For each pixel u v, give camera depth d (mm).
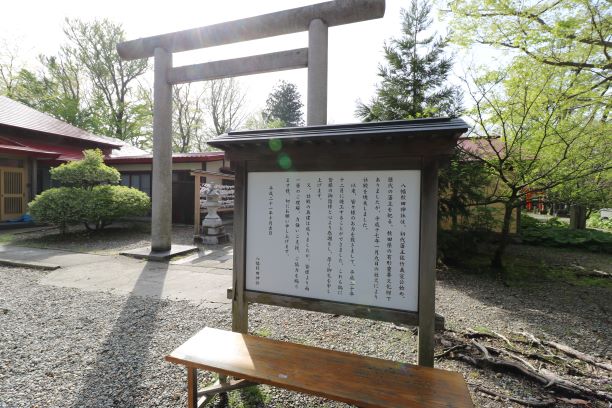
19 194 11648
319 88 5129
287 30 5461
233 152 2355
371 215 2096
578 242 8539
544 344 3195
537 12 5672
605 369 2748
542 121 5266
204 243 8781
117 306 4082
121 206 9578
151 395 2297
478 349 3023
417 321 1999
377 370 1836
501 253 6273
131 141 27000
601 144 5344
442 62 7938
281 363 1898
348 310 2148
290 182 2285
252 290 2412
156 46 6500
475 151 6055
